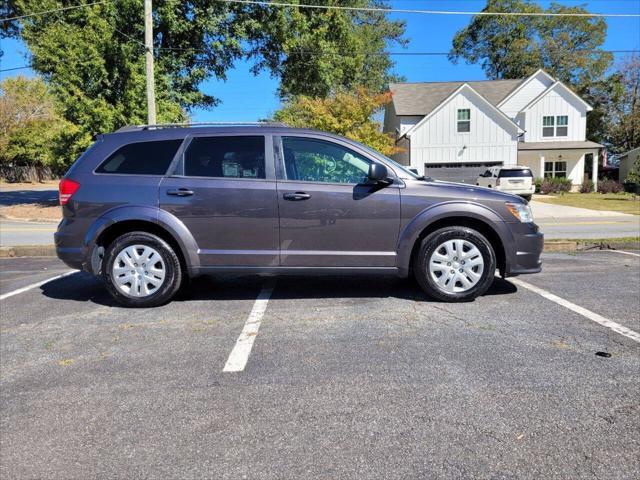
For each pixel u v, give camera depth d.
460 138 28.30
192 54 20.69
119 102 17.66
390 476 2.39
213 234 5.11
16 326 4.69
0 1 22.94
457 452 2.57
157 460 2.55
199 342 4.18
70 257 5.23
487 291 5.64
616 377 3.38
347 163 5.18
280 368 3.62
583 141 32.38
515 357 3.74
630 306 4.98
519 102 33.47
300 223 5.07
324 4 21.59
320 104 19.34
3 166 45.59
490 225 5.12
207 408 3.06
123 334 4.41
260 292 5.76
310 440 2.70
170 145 5.25
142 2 18.09
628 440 2.65
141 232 5.20
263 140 5.21
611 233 12.27
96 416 3.00
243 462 2.52
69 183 5.24
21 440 2.77
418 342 4.08
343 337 4.23
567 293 5.51
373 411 2.99
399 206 5.07
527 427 2.79
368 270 5.14
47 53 17.14
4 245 10.03
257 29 20.45
